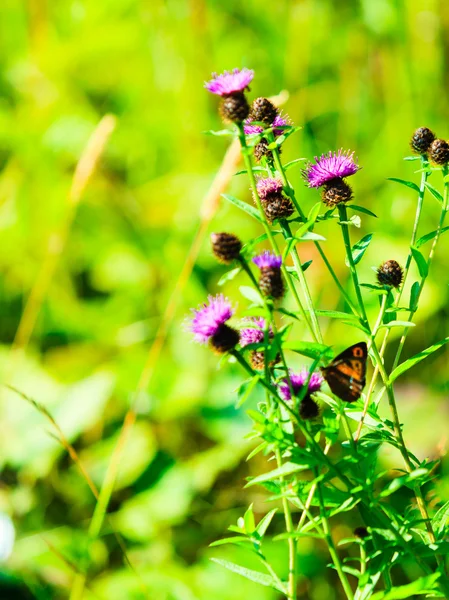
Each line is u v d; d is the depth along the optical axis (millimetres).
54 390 1462
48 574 1237
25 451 1378
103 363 1541
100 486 1360
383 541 917
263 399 1393
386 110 1694
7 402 1440
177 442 1423
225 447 1356
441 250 1517
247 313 858
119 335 1555
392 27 1655
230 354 875
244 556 1222
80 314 1618
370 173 1626
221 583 1201
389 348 1397
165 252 1618
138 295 1624
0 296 1635
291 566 888
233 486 1338
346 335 1429
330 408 937
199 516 1300
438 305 1411
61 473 1390
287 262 1508
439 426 1255
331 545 873
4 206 1688
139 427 1423
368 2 1673
